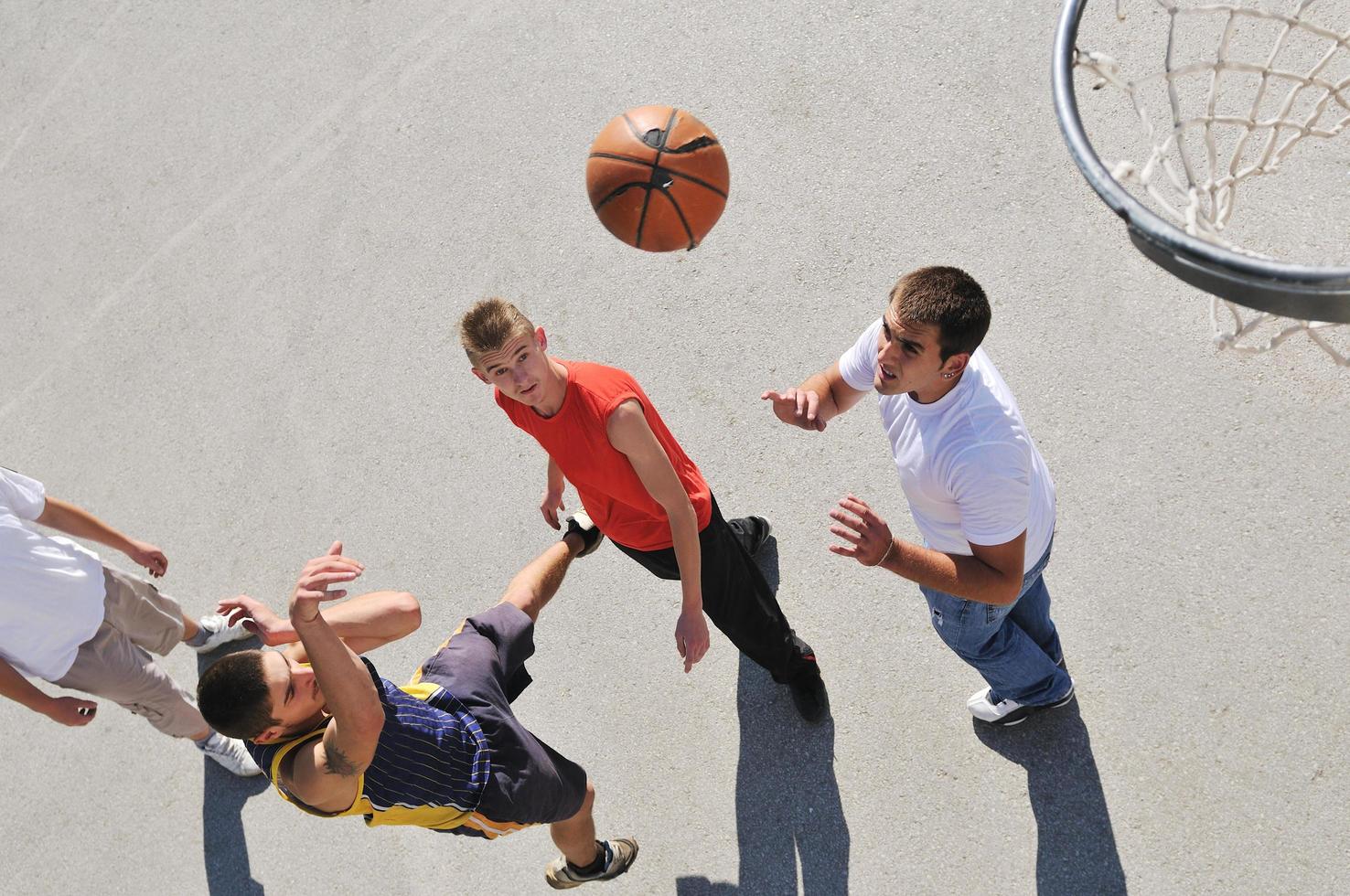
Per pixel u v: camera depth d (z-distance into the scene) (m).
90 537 4.28
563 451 3.33
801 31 5.46
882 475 4.59
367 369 5.65
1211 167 3.15
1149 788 3.84
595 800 4.44
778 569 4.59
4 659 3.93
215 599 5.45
